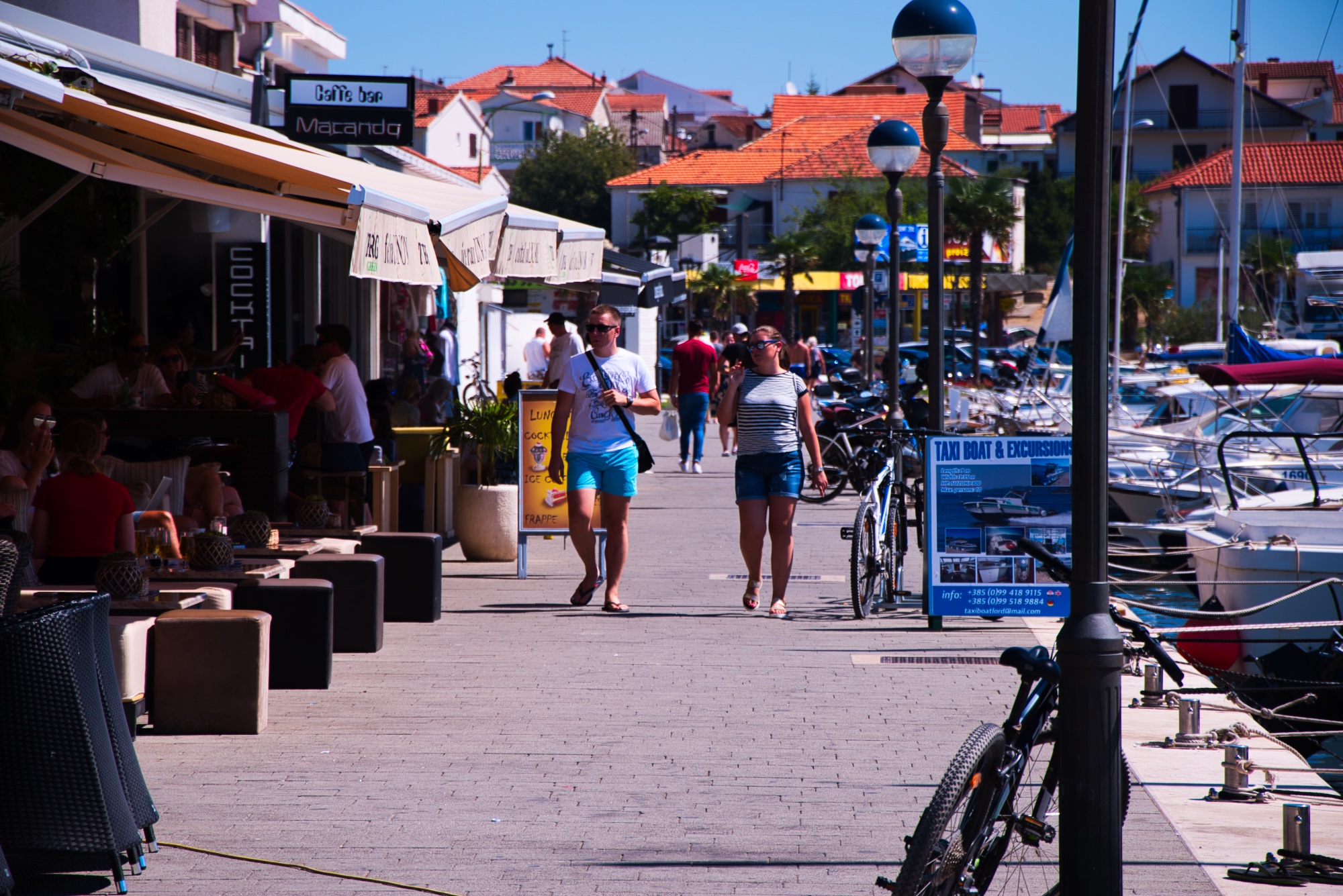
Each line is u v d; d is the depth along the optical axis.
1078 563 7.23
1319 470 27.33
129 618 11.34
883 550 18.25
